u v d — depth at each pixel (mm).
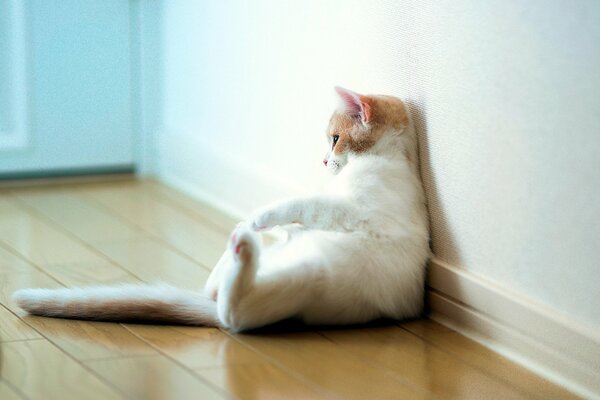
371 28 2176
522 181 1798
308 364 1757
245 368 1710
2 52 2891
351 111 2035
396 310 2004
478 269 1948
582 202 1671
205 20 2850
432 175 2037
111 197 2910
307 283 1859
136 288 1938
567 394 1708
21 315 1904
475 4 1849
